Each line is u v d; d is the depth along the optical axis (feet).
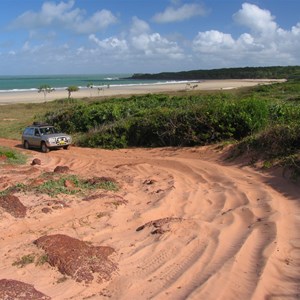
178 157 57.21
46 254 20.36
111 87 394.93
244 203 31.37
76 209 29.40
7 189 34.73
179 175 44.42
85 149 72.69
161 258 21.02
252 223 26.35
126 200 32.83
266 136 47.44
